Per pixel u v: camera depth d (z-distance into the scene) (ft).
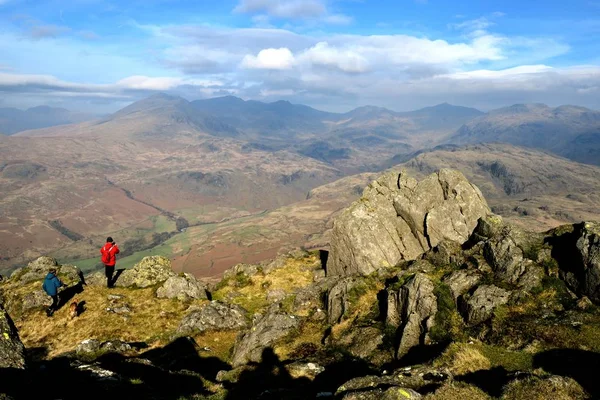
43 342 119.44
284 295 154.30
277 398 65.77
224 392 69.15
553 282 84.94
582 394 51.60
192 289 158.20
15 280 164.35
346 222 148.66
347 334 92.22
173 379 72.74
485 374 61.93
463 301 86.33
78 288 159.02
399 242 141.69
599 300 76.38
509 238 100.07
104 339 119.65
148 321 133.69
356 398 53.72
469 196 138.92
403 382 59.11
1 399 41.37
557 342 67.62
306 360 83.10
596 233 82.07
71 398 50.65
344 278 120.37
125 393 58.23
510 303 82.02
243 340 102.68
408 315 86.53
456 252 115.24
